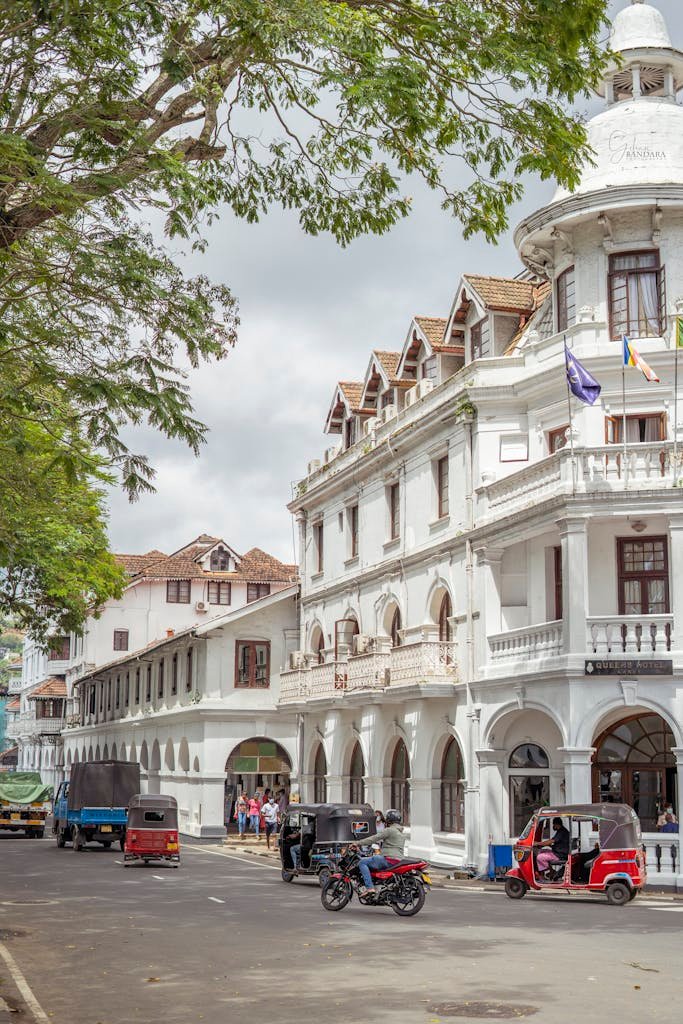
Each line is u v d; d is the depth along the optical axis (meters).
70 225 11.39
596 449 25.64
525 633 27.09
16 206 11.45
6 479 17.19
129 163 11.35
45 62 10.96
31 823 45.41
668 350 26.41
